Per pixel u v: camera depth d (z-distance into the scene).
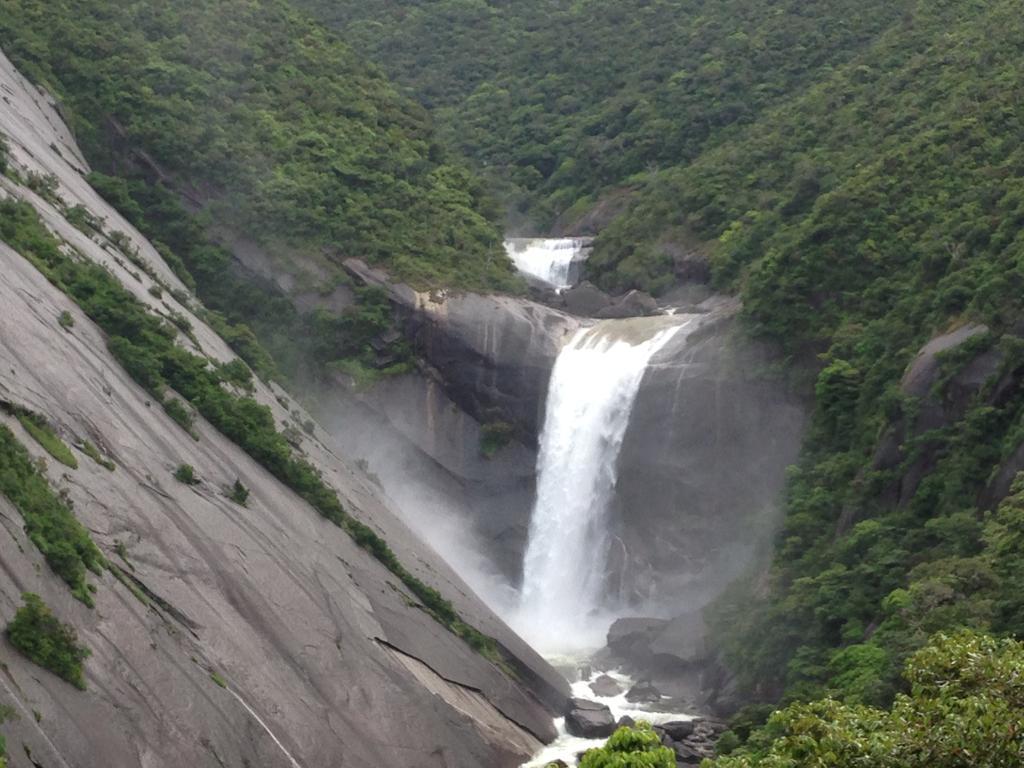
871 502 51.03
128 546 35.72
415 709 40.62
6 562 29.91
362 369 67.75
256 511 43.25
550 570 66.19
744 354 63.19
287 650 38.38
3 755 25.94
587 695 52.12
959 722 25.61
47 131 63.34
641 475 64.50
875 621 44.38
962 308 54.41
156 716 31.50
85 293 46.88
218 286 67.75
